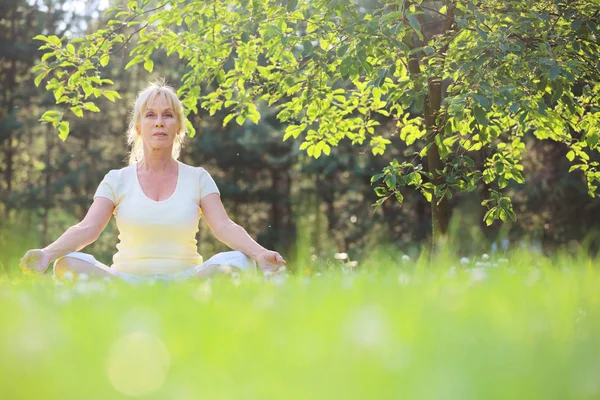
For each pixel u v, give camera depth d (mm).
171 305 1572
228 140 26141
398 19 5848
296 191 27484
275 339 977
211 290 2250
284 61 7477
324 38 6758
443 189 6605
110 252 24219
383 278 2617
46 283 2988
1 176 25766
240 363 816
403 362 773
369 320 970
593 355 837
